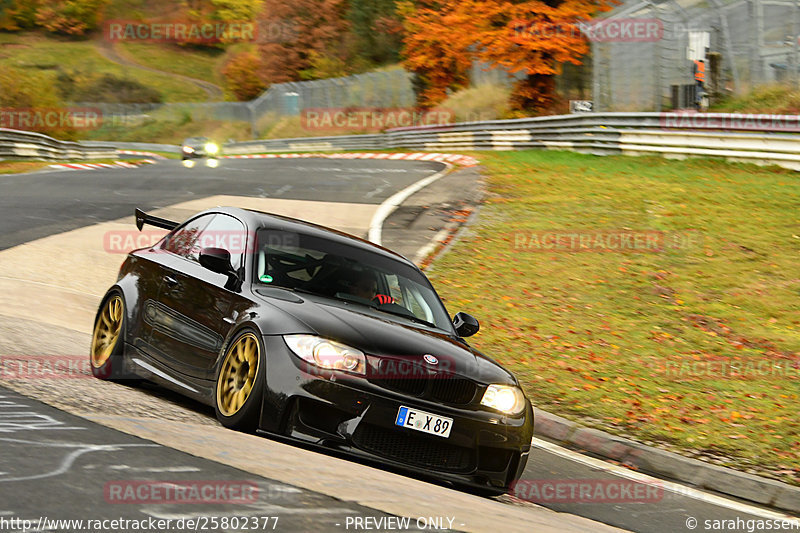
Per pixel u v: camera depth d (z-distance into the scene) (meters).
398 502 8.80
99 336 16.61
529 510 12.38
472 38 95.56
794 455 18.81
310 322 12.57
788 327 28.95
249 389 12.45
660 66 76.38
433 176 62.06
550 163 64.88
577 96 96.94
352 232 40.59
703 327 28.62
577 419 20.31
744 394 22.86
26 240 34.88
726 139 57.41
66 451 8.89
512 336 26.72
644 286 32.81
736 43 74.00
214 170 72.69
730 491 17.16
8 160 88.94
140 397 14.12
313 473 9.59
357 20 176.62
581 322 28.56
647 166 59.09
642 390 22.62
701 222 42.12
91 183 58.91
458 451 12.51
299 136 152.75
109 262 32.44
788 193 47.31
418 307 15.15
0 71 120.25
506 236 40.22
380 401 11.97
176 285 15.02
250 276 13.98
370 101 140.38
